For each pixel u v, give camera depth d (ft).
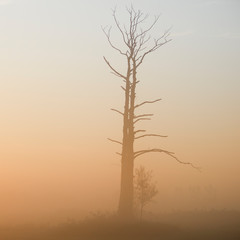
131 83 241.55
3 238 165.68
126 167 235.61
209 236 166.91
